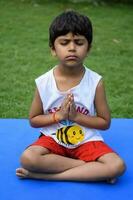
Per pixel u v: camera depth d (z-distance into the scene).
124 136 3.21
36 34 6.90
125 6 9.35
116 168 2.53
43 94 2.67
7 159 2.86
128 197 2.46
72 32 2.51
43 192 2.50
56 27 2.54
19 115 4.07
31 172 2.61
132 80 5.02
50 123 2.65
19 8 8.79
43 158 2.56
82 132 2.68
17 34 6.89
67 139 2.67
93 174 2.55
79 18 2.55
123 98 4.51
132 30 7.34
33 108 2.71
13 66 5.39
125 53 6.08
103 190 2.52
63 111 2.59
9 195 2.46
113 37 6.87
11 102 4.35
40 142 2.68
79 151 2.68
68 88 2.65
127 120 3.50
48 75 2.69
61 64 2.62
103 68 5.41
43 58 5.72
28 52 5.98
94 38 6.76
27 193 2.49
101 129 2.69
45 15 8.21
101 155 2.61
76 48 2.53
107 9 8.97
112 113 4.16
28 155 2.56
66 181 2.61
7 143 3.09
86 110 2.67
